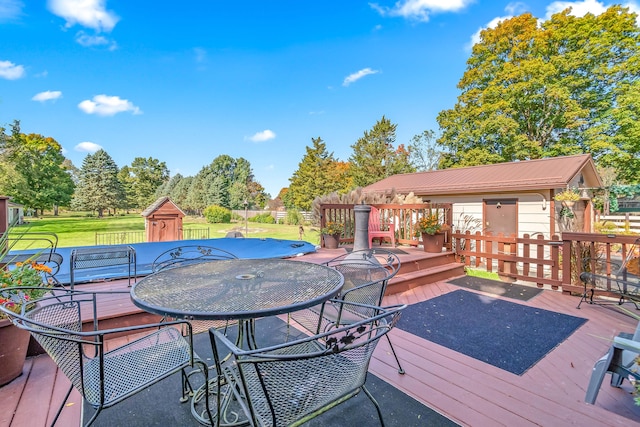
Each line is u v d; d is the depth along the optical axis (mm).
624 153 13453
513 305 3844
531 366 2352
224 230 17234
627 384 2107
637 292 3555
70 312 1875
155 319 2916
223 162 37219
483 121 15531
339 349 1166
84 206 26469
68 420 1703
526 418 1749
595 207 10531
